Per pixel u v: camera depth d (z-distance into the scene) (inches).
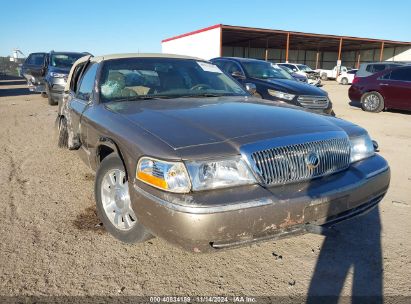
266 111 132.6
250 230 97.2
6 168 213.9
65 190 179.9
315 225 106.4
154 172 100.0
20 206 159.9
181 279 111.0
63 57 563.5
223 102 147.1
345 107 564.7
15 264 116.3
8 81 1135.6
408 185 195.0
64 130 246.1
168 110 130.7
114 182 128.8
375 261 121.5
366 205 121.7
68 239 132.3
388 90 480.1
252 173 101.0
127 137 113.4
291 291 106.3
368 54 2027.6
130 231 121.9
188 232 93.9
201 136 106.0
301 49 2092.8
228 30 1317.7
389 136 330.3
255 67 416.5
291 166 106.2
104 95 155.3
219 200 94.8
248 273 114.5
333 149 115.7
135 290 105.7
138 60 173.2
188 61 184.7
